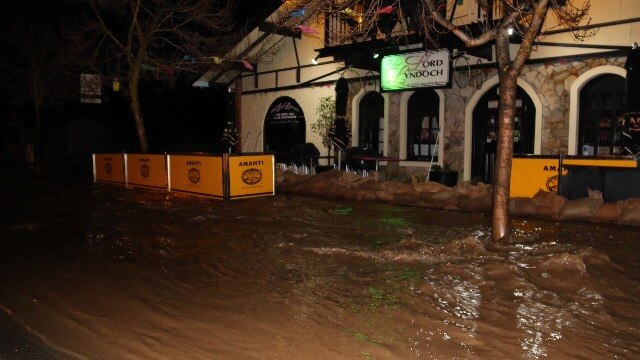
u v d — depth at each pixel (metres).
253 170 12.48
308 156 16.75
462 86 14.30
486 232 8.18
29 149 24.48
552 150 12.85
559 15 9.47
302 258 6.79
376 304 5.03
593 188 9.30
